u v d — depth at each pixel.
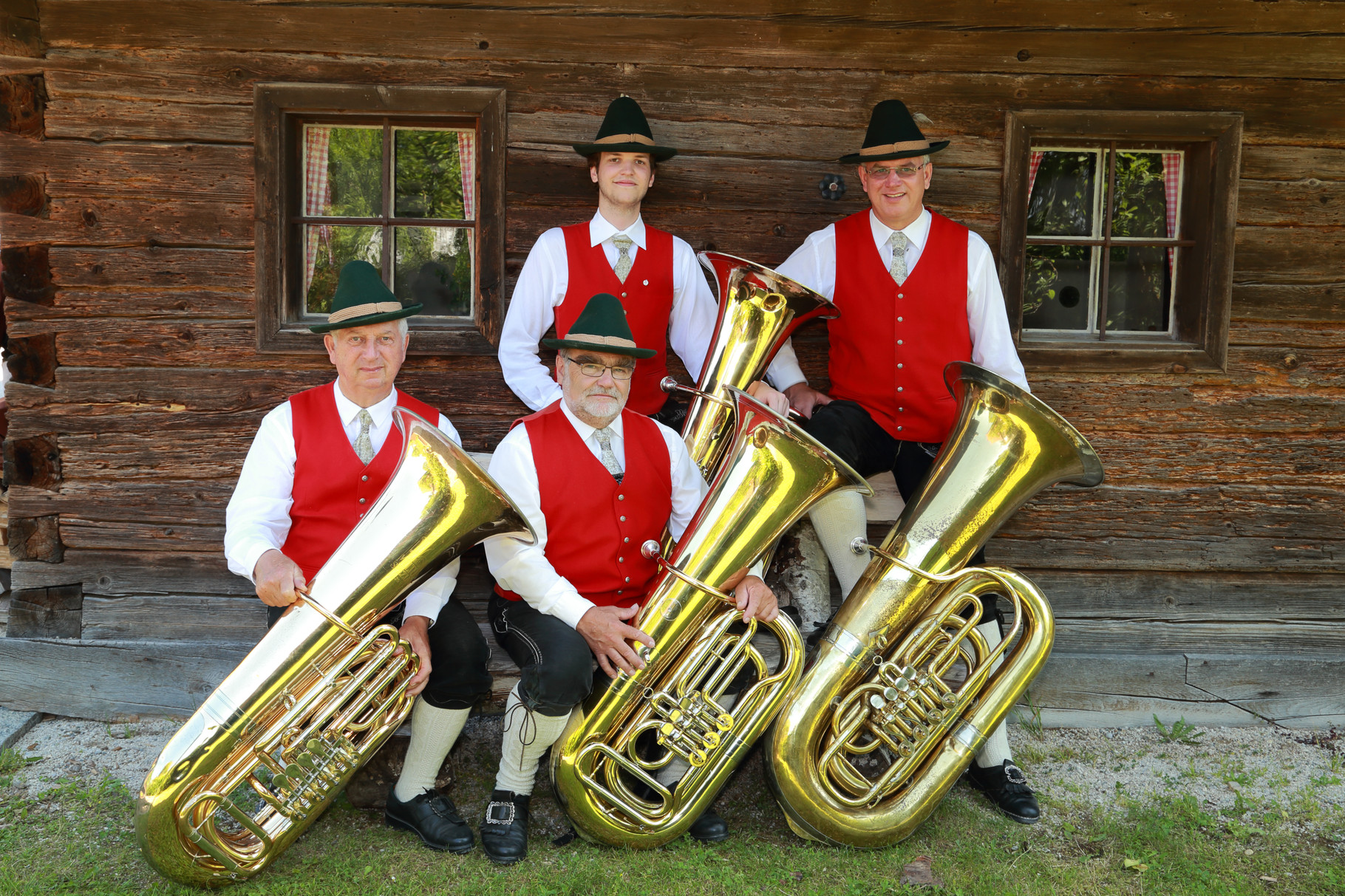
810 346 3.43
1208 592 3.52
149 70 3.14
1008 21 3.28
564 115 3.24
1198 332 3.42
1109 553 3.48
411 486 2.21
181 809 2.10
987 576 2.53
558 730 2.40
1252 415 3.44
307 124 3.29
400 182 3.33
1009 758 2.83
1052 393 3.41
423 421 2.22
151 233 3.20
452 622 2.50
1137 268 3.52
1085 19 3.29
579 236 3.03
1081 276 3.49
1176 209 3.49
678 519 2.64
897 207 2.95
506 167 3.24
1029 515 3.47
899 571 2.51
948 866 2.43
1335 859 2.53
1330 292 3.41
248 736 2.14
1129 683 3.44
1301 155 3.37
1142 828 2.63
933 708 2.50
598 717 2.34
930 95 3.30
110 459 3.28
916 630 2.53
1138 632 3.50
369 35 3.17
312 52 3.17
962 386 2.63
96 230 3.19
